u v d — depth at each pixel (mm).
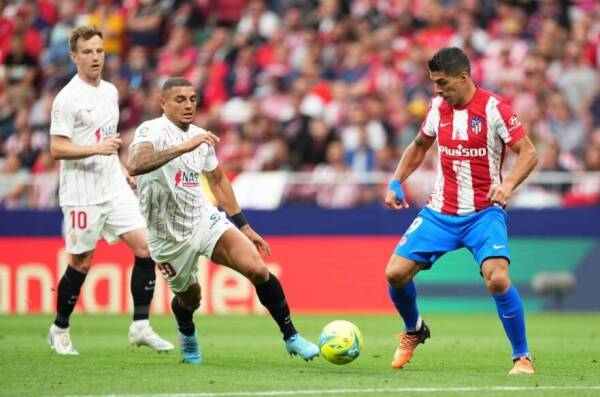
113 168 30594
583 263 50500
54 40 70125
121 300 52156
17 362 27203
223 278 51500
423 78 62281
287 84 65062
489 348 32312
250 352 30562
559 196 52906
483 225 24781
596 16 64812
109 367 25812
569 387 21688
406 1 66812
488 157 24859
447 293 50969
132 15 71250
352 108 59562
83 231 30156
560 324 43812
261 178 53906
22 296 53281
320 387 21562
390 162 57812
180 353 29672
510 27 64188
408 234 25719
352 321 45625
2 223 53625
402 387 21578
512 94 60438
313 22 67688
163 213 25312
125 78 66438
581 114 59000
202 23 71375
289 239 52469
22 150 64312
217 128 62969
